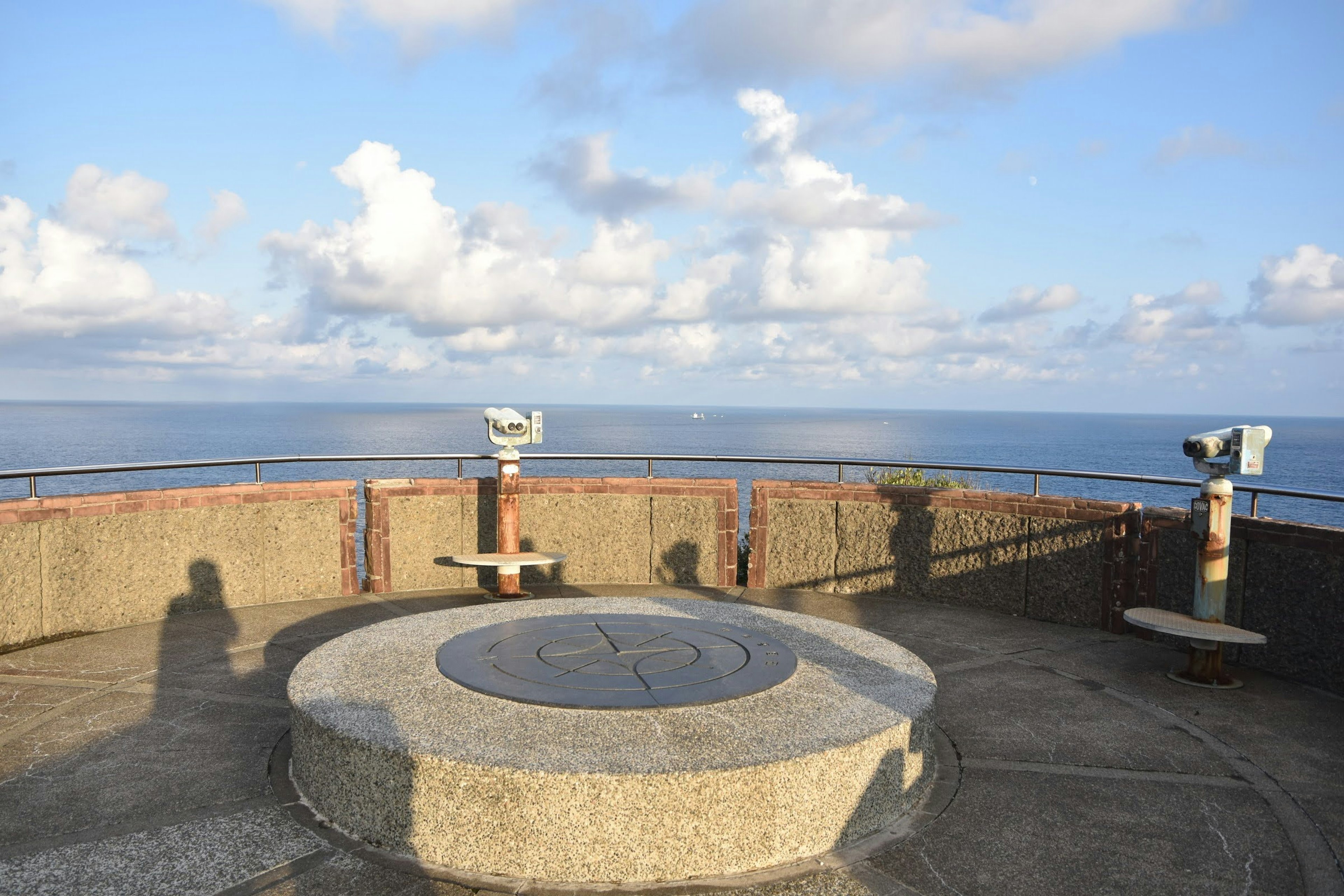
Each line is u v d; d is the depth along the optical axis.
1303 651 5.85
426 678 4.29
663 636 5.13
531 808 3.21
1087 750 4.62
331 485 8.06
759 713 3.86
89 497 6.76
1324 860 3.50
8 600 6.27
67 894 3.08
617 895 3.14
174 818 3.68
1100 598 7.16
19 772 4.15
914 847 3.55
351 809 3.53
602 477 8.80
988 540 7.79
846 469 46.81
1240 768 4.42
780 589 8.67
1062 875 3.36
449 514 8.48
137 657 6.11
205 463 7.38
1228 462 5.86
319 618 7.27
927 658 6.36
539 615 5.68
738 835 3.29
